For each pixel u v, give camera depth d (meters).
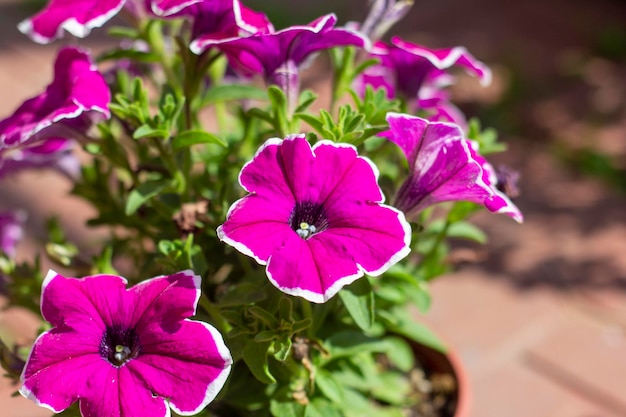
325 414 0.42
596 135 1.02
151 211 0.46
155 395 0.35
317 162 0.37
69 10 0.42
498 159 0.97
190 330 0.35
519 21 1.32
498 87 1.11
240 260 0.42
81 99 0.40
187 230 0.42
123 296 0.36
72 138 0.43
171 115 0.41
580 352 0.66
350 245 0.36
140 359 0.36
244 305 0.40
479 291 0.73
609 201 0.90
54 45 1.16
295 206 0.37
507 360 0.65
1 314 0.70
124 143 0.49
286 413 0.42
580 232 0.84
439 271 0.48
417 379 0.53
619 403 0.60
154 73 0.51
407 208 0.40
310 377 0.41
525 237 0.83
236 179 0.43
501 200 0.38
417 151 0.38
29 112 0.41
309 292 0.35
